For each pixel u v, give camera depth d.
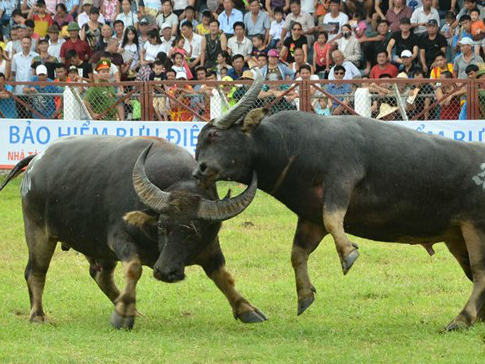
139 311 16.05
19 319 15.48
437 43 30.11
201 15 34.16
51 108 28.55
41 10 34.75
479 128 25.78
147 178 13.83
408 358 12.41
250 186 13.73
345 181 13.82
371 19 32.03
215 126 13.84
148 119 27.55
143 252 14.27
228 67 30.25
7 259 20.62
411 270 19.23
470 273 15.18
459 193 14.24
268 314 15.84
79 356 12.58
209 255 14.69
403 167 14.06
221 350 12.94
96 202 14.59
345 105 26.53
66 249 15.70
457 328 13.96
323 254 20.73
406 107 26.55
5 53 32.38
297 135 14.02
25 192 15.43
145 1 33.91
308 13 32.03
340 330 14.33
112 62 31.45
